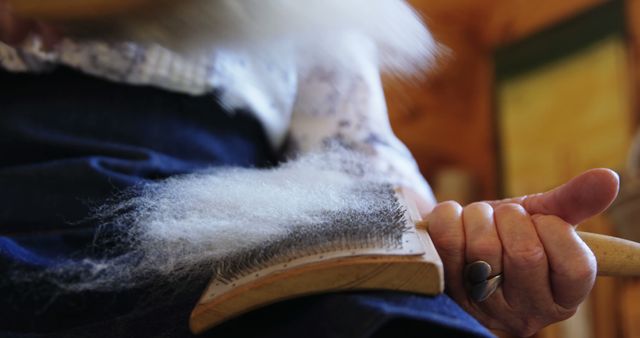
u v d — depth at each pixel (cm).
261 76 56
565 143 179
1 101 50
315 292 35
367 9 37
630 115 157
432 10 212
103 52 49
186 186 44
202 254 39
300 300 36
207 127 55
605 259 42
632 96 158
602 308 142
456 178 212
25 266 41
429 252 36
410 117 219
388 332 35
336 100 60
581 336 144
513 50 205
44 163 48
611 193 39
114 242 44
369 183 49
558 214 41
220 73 53
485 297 40
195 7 34
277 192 41
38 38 47
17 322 40
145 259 40
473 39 222
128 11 33
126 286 40
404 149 61
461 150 227
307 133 60
